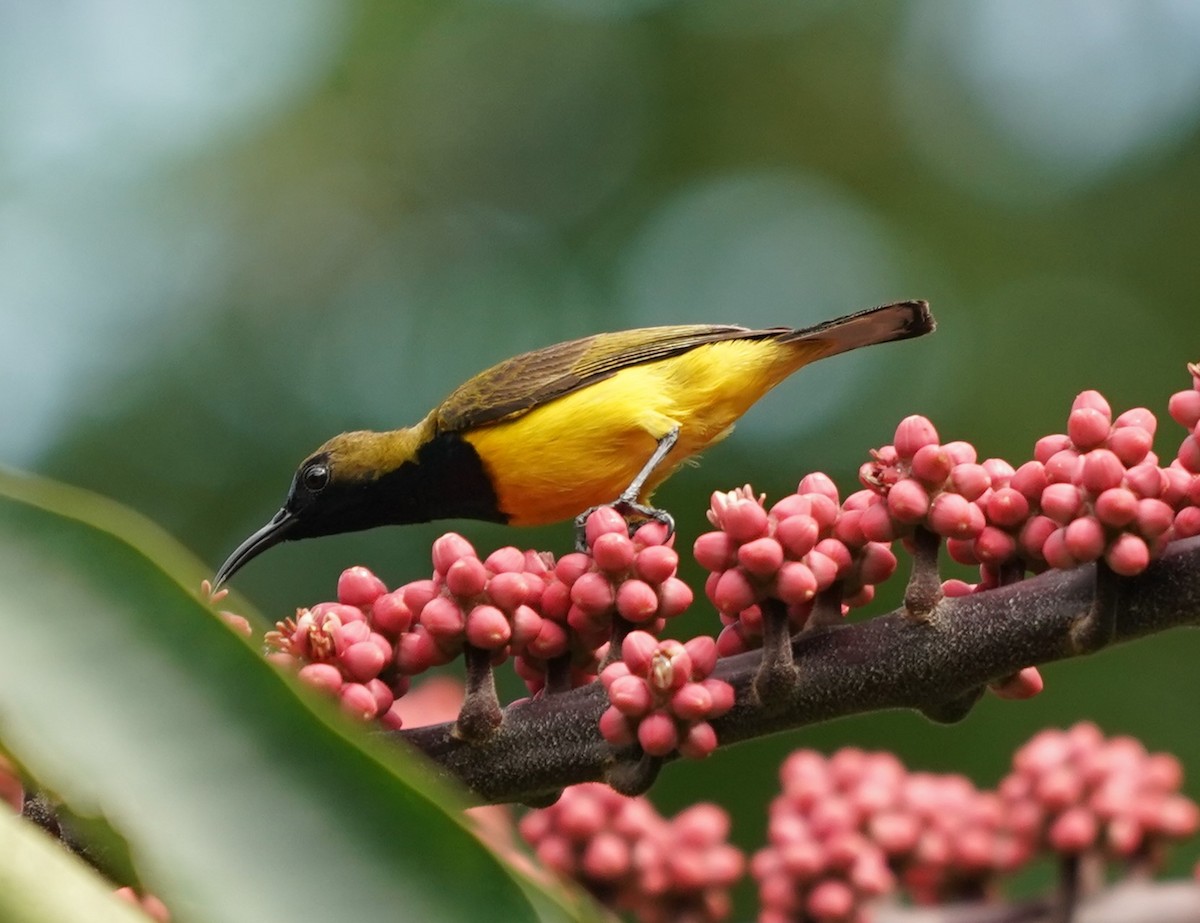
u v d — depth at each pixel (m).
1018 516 5.25
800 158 20.36
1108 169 19.30
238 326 18.95
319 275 19.47
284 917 2.77
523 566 5.62
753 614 5.35
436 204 20.23
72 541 2.95
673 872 6.86
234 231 19.67
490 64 21.02
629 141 20.69
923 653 5.11
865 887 6.69
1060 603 5.05
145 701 2.88
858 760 7.32
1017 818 6.82
